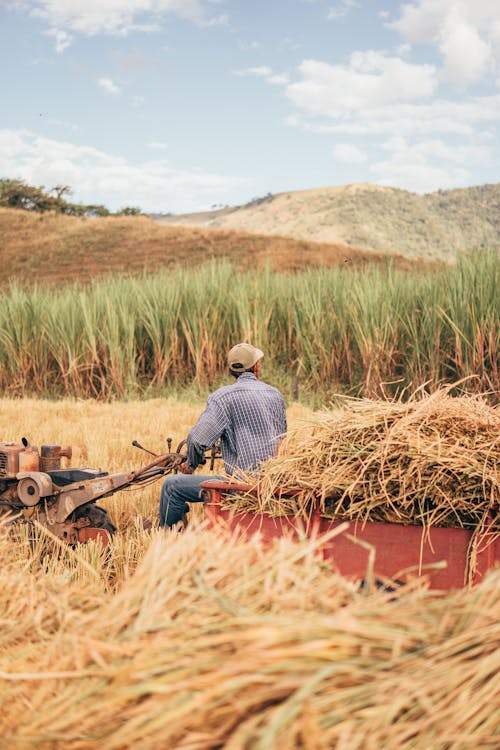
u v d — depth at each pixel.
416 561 3.54
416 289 17.25
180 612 2.22
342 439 3.87
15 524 5.49
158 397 18.09
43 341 19.62
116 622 2.25
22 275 54.56
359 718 1.70
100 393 19.31
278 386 17.78
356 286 17.62
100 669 2.03
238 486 3.95
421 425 3.76
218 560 2.46
